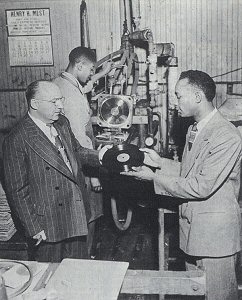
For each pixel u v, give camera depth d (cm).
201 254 211
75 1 439
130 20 429
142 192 344
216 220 207
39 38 455
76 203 245
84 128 291
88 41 441
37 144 228
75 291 134
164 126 376
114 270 145
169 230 373
